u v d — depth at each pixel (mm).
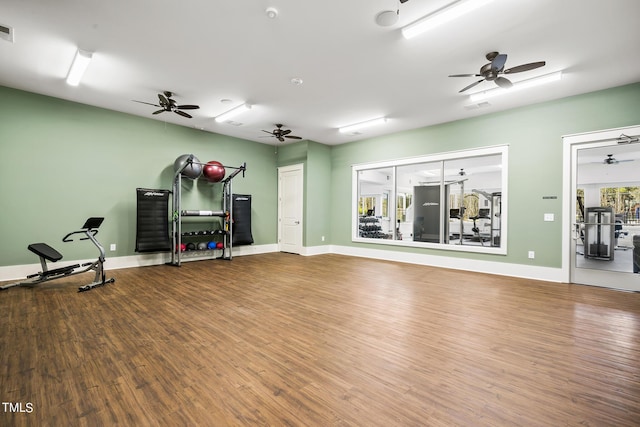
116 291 4137
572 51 3379
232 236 7035
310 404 1736
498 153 5371
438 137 6156
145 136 5934
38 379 1964
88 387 1882
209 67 3861
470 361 2258
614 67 3736
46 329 2797
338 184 8047
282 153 8250
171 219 6223
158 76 4121
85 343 2512
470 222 10453
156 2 2641
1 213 4453
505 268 5266
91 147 5277
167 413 1647
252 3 2650
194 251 6570
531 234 5004
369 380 1996
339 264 6320
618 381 1994
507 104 5035
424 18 2822
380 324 2988
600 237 4457
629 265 4246
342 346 2502
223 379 1993
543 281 4809
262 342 2568
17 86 4469
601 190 4434
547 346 2512
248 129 6730
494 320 3109
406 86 4395
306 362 2232
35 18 2865
